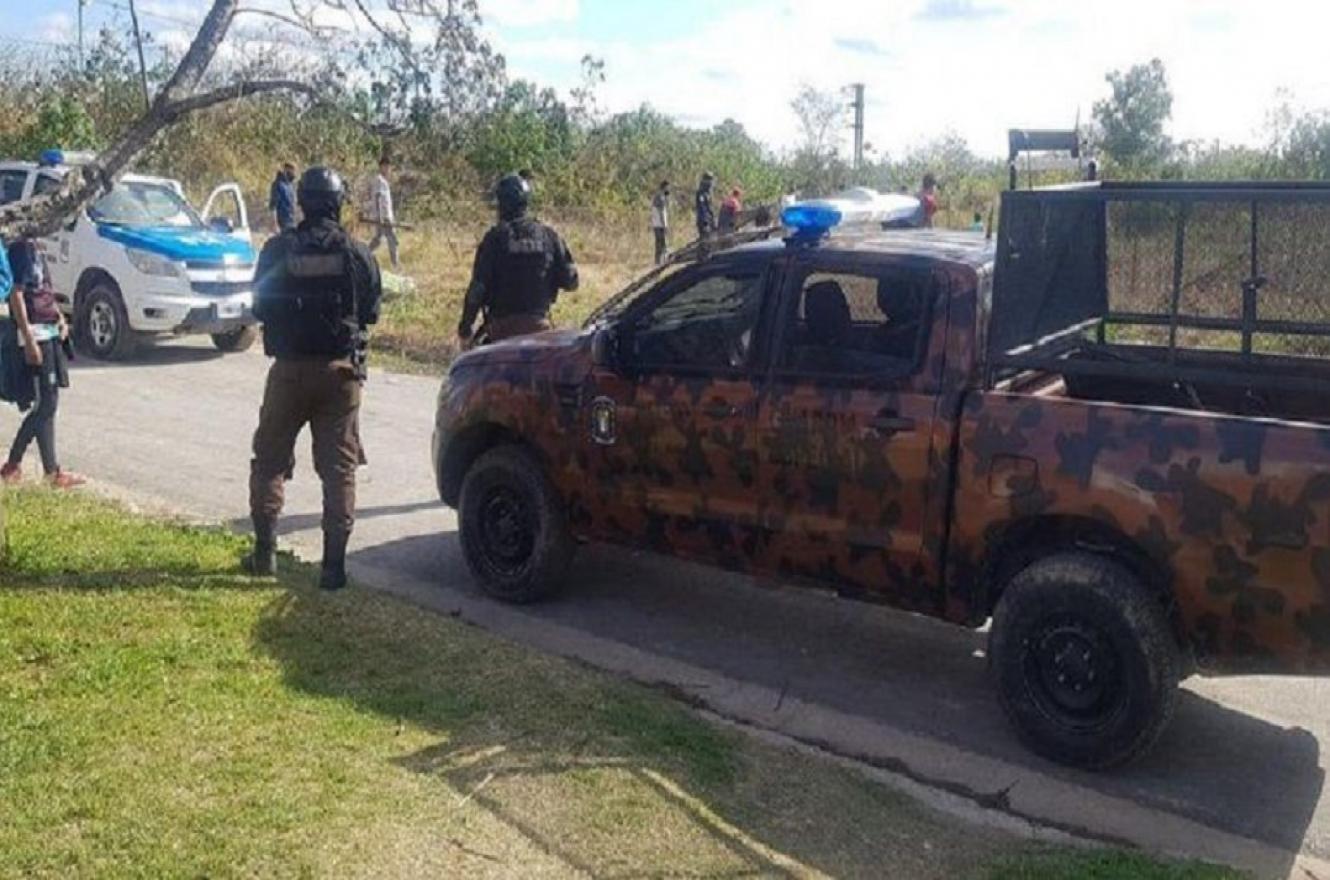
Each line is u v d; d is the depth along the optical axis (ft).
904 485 18.22
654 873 13.29
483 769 15.21
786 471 19.31
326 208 21.27
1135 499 16.24
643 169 120.16
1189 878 14.20
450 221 94.53
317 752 15.24
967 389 17.80
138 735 15.31
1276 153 78.74
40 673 17.07
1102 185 19.19
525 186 26.96
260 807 13.76
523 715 16.81
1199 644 16.26
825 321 19.11
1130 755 16.78
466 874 12.93
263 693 16.90
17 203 19.07
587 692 17.72
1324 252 18.10
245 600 20.48
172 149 83.66
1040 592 17.02
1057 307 19.27
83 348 47.52
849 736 18.22
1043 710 17.31
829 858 14.10
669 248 91.15
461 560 25.29
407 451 33.83
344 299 21.22
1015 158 22.67
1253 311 18.56
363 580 23.98
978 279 18.10
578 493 21.85
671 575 24.59
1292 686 20.34
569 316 58.80
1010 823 15.89
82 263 46.91
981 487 17.47
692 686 19.70
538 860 13.33
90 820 13.33
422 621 20.10
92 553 22.26
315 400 21.47
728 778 15.64
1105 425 16.57
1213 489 15.72
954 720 18.86
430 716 16.61
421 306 59.41
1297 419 18.56
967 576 17.94
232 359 47.96
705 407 20.03
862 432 18.45
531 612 22.68
